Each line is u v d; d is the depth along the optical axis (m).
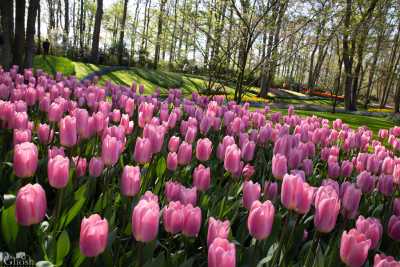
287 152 4.09
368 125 20.53
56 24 52.66
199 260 2.74
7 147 4.05
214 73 12.84
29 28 12.55
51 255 2.18
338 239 2.83
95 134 3.89
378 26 18.80
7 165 3.30
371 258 3.09
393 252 3.30
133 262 2.30
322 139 6.12
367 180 3.73
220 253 1.70
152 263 2.07
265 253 2.70
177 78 35.34
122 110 6.54
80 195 2.84
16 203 1.98
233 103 7.59
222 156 3.73
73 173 3.14
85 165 3.20
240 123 5.38
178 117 5.86
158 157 3.96
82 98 5.95
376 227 2.52
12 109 3.69
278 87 54.97
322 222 2.26
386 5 18.83
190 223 2.25
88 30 52.34
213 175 4.23
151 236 2.01
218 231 2.07
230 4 11.55
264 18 11.58
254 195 2.67
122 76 29.80
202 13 12.08
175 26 13.49
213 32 12.48
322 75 61.91
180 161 3.39
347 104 31.78
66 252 2.14
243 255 2.53
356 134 6.21
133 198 2.91
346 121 21.16
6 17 12.08
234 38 12.77
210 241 2.08
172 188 2.72
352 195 2.89
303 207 2.36
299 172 3.23
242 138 4.72
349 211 2.95
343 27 13.05
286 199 2.38
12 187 2.79
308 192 2.34
